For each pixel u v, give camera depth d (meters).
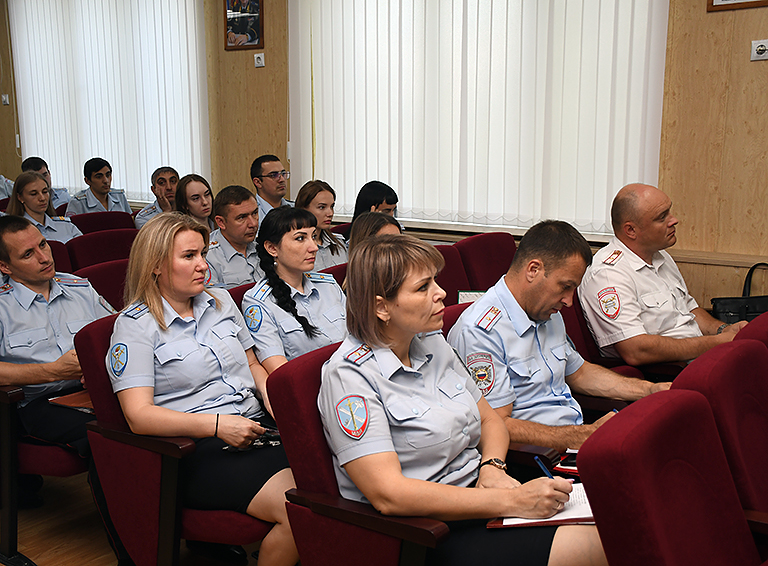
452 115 4.39
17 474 2.02
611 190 3.89
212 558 2.10
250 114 5.51
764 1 3.35
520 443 1.67
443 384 1.52
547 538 1.29
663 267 2.81
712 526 1.19
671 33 3.61
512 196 4.24
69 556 2.10
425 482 1.30
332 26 4.86
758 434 1.48
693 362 1.45
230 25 5.45
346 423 1.34
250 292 2.28
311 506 1.39
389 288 1.37
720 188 3.61
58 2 6.89
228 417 1.74
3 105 7.66
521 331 1.85
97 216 4.40
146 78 6.23
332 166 5.04
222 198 3.17
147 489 1.70
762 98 3.44
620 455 1.01
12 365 2.06
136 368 1.77
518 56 4.09
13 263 2.24
